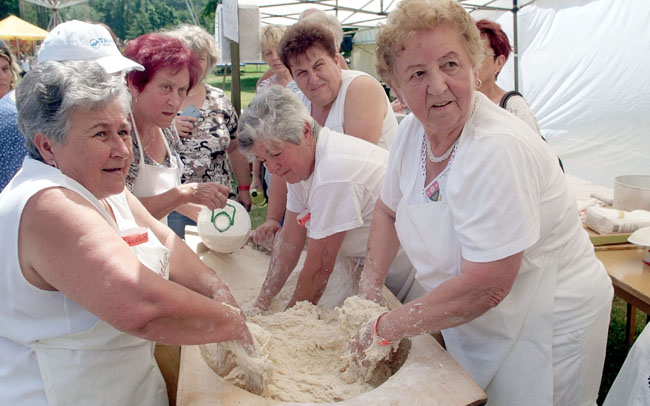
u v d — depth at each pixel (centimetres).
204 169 321
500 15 736
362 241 201
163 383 147
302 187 197
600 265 167
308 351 169
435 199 147
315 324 180
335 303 207
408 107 136
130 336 130
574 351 157
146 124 206
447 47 123
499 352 156
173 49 193
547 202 140
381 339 143
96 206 118
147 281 109
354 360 154
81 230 106
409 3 125
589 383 166
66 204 107
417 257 155
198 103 325
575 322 155
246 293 221
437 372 134
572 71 625
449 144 142
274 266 212
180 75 197
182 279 163
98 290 104
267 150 175
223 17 521
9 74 296
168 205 212
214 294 155
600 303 159
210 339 126
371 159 190
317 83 247
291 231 210
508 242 123
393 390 127
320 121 267
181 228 308
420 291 206
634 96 553
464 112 131
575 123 621
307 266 193
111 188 123
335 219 182
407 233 156
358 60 1281
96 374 125
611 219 233
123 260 107
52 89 108
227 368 146
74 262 105
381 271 176
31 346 119
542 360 154
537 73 681
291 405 124
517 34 711
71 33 156
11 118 203
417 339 150
